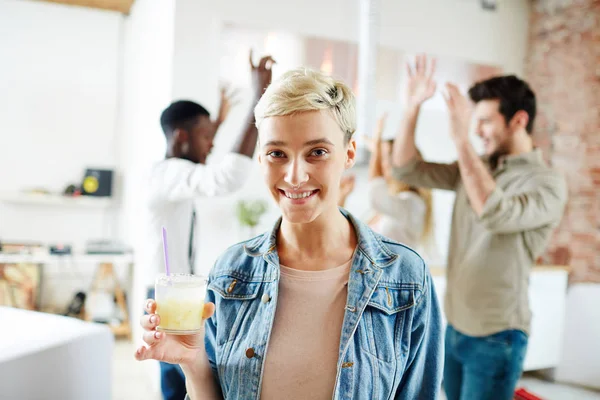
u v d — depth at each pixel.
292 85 0.91
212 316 1.12
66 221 4.90
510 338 2.95
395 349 1.03
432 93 3.33
